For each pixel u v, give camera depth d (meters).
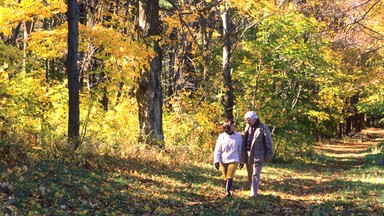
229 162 10.45
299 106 23.92
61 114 15.23
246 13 21.06
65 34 13.50
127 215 7.44
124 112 16.92
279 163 24.00
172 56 28.64
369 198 10.70
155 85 15.86
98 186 9.09
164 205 8.80
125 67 13.82
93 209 7.55
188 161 15.72
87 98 13.95
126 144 14.44
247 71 22.05
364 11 12.02
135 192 9.30
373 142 45.78
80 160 10.80
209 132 19.67
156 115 15.88
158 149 15.23
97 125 14.95
